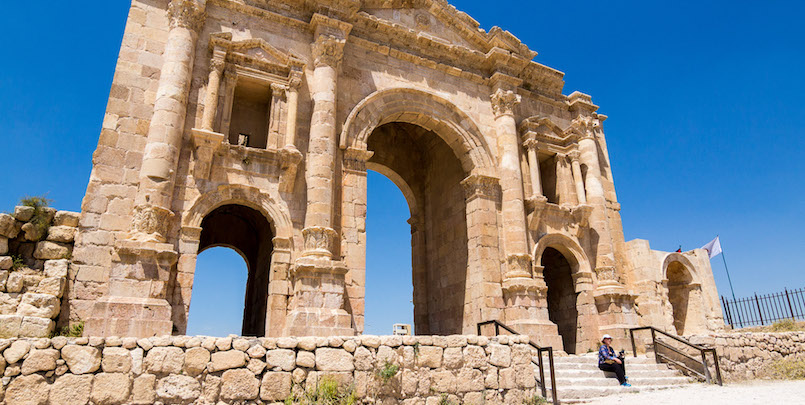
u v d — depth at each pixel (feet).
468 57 84.64
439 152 92.73
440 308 83.46
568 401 44.78
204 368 31.04
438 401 36.32
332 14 72.02
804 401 39.58
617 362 53.31
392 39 79.00
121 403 28.84
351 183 67.67
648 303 83.46
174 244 55.21
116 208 53.93
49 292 47.47
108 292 48.85
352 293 62.64
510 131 81.82
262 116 70.33
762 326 93.71
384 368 35.22
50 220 51.98
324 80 67.46
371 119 72.64
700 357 58.23
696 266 94.73
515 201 77.00
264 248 72.38
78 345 29.14
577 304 81.15
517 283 71.15
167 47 60.95
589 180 88.17
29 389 27.45
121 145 56.34
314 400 32.45
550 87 94.17
